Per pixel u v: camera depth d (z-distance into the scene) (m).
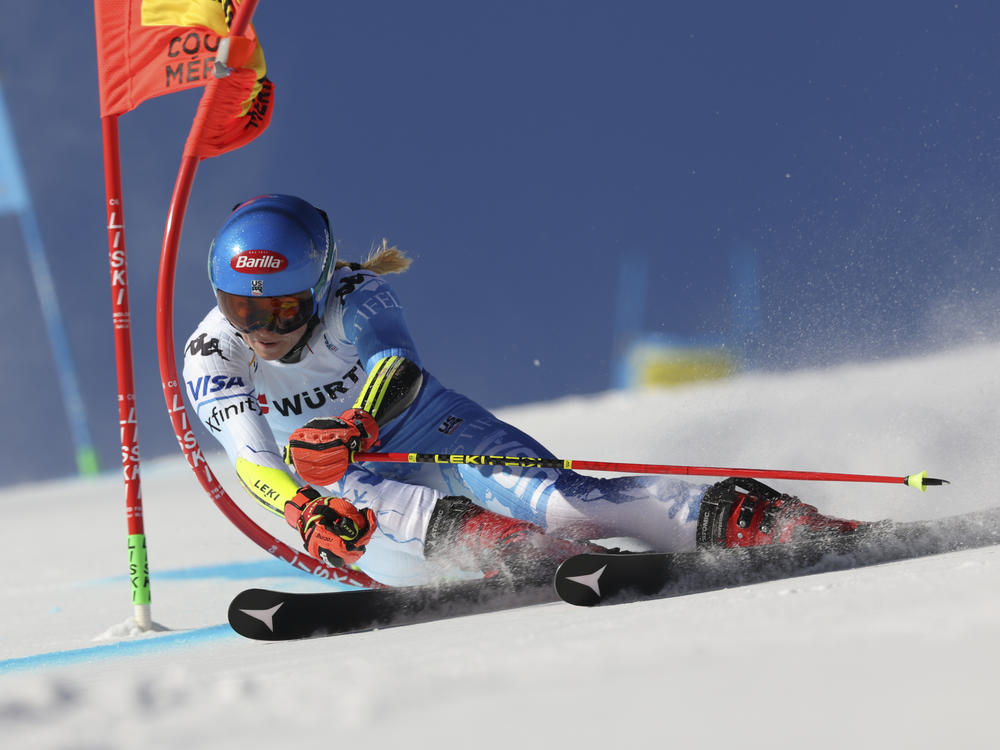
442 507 11.29
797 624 5.80
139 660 9.80
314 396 12.48
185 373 12.03
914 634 5.15
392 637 8.77
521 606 10.14
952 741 3.73
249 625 9.67
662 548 11.36
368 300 11.94
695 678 4.91
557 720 4.51
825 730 3.98
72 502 47.94
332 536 10.09
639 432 29.39
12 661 11.06
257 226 11.20
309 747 4.50
